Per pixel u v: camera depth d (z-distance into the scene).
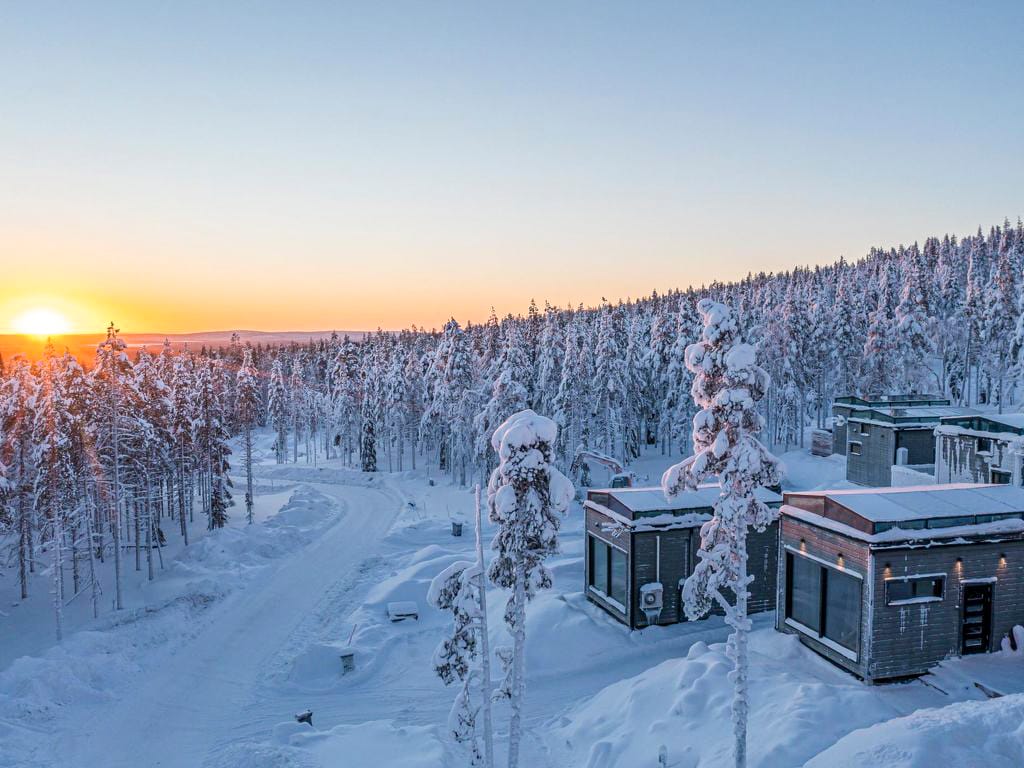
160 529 46.28
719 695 15.95
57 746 18.28
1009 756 10.73
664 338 63.44
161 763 17.36
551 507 12.52
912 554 16.67
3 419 36.25
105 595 34.31
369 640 24.98
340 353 81.00
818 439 57.44
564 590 27.53
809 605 19.11
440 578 14.79
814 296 91.50
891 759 10.95
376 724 17.84
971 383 86.25
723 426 13.20
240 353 132.38
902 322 61.19
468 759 15.62
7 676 21.38
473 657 14.76
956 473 32.03
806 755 12.79
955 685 15.82
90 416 35.75
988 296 72.44
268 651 25.25
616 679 20.00
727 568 13.05
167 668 23.81
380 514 51.53
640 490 25.28
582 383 54.56
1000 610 17.25
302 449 101.31
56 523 29.52
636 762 14.58
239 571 35.69
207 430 49.25
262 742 17.73
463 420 57.66
